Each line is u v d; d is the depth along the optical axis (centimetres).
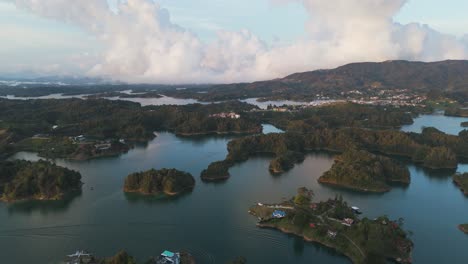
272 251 14400
